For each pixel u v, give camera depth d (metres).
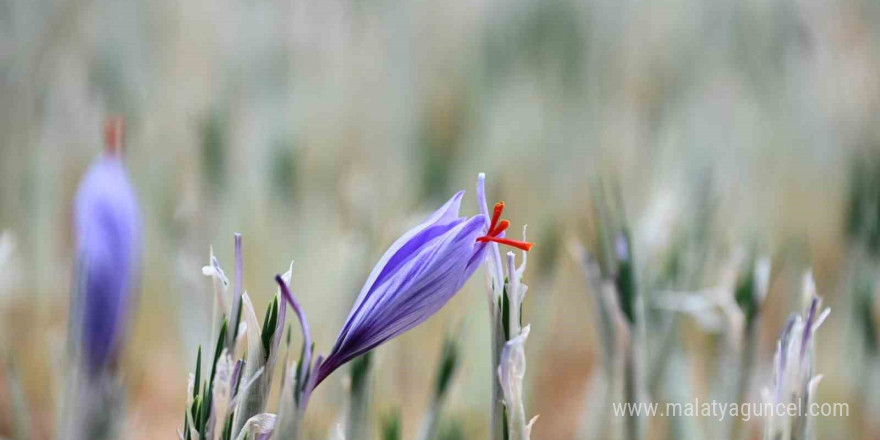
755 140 1.56
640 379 0.72
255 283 1.20
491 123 1.62
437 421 0.72
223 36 1.66
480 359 0.93
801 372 0.65
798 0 1.76
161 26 1.75
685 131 1.48
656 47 1.95
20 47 1.54
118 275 0.67
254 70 1.58
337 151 1.54
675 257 0.81
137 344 1.22
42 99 1.51
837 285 1.12
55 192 1.37
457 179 1.48
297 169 1.29
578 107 1.68
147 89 1.62
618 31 2.01
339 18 1.81
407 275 0.61
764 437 0.65
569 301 1.33
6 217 1.38
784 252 1.12
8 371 0.74
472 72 1.79
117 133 0.67
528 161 1.53
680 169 1.11
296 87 1.55
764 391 0.65
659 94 1.83
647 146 1.54
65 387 0.67
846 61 1.66
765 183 1.48
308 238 1.24
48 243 1.29
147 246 1.28
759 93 1.68
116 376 0.67
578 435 0.77
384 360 0.93
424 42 1.85
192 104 1.51
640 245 0.80
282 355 0.97
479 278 1.05
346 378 0.69
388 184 1.48
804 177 1.49
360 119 1.62
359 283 0.89
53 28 1.63
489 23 1.91
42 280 1.25
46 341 1.12
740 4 1.90
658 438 0.78
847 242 1.05
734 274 0.76
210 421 0.61
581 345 1.33
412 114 1.65
